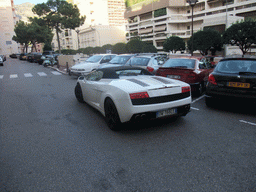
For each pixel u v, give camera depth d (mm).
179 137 3850
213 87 5379
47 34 60656
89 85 5336
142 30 75625
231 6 51000
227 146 3443
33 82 12141
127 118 3787
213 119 4832
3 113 5809
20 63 34688
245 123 4531
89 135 4055
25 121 5035
